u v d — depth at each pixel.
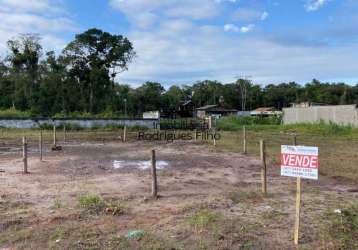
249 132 40.06
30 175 12.70
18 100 78.44
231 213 7.74
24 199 9.20
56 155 18.94
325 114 45.38
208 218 7.17
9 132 38.66
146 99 96.50
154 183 9.37
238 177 12.55
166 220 7.31
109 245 6.06
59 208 8.28
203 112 99.62
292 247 5.92
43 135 35.12
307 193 9.95
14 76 80.38
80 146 24.14
